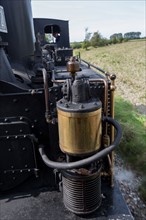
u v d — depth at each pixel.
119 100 8.23
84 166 1.72
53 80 2.03
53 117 1.93
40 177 2.20
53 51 5.22
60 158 2.05
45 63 3.10
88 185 1.81
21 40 2.90
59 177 2.13
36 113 2.00
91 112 1.54
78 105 1.59
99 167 1.86
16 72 2.90
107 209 1.98
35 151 2.09
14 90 2.04
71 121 1.56
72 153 1.65
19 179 2.11
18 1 2.78
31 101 1.96
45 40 6.32
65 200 1.94
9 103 1.95
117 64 18.70
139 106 7.95
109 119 1.87
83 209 1.86
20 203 2.05
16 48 2.91
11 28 2.82
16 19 2.81
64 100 1.71
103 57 23.91
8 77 2.26
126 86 11.00
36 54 4.00
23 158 2.05
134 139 4.48
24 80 2.87
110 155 2.14
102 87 1.94
